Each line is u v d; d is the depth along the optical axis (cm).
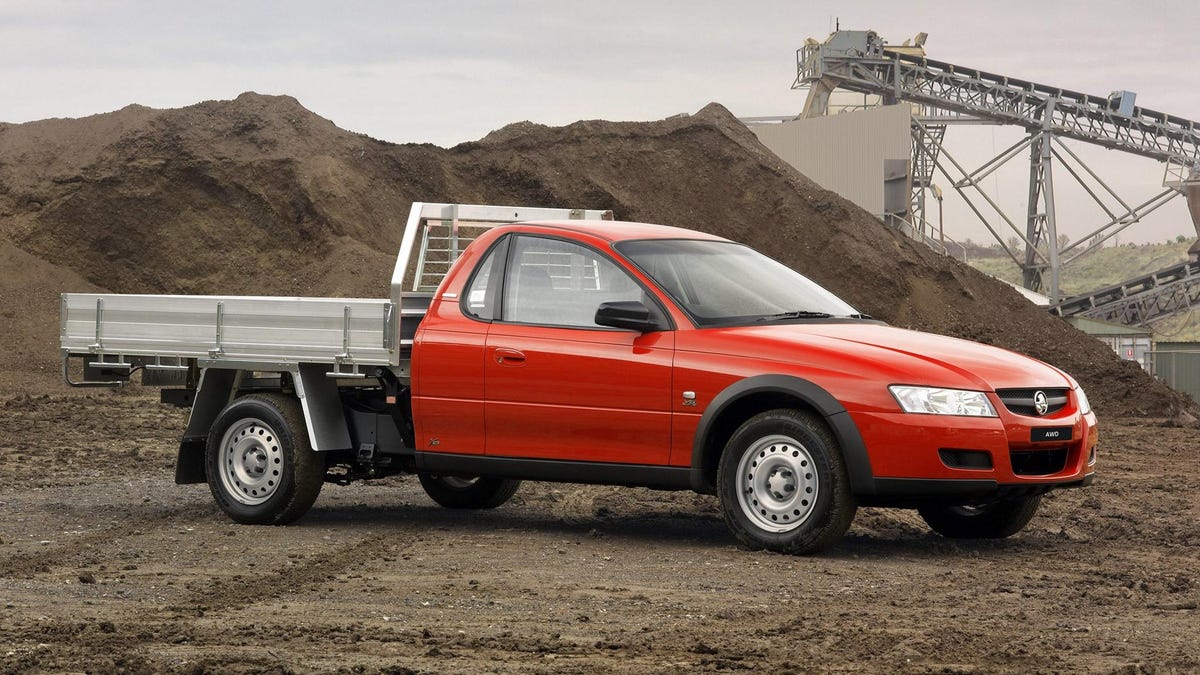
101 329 1025
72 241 3716
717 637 564
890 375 758
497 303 875
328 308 918
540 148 4222
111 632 576
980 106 6794
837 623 593
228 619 606
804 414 777
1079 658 529
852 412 757
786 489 785
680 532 909
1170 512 1073
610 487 1184
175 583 705
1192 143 6856
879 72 6744
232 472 952
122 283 3681
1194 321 11956
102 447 1516
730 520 802
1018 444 762
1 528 917
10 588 689
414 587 689
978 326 3612
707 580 708
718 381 788
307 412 927
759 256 933
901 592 676
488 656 529
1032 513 881
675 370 802
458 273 898
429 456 888
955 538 902
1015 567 767
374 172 3975
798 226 4019
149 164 3834
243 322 956
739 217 4081
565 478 844
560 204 4041
